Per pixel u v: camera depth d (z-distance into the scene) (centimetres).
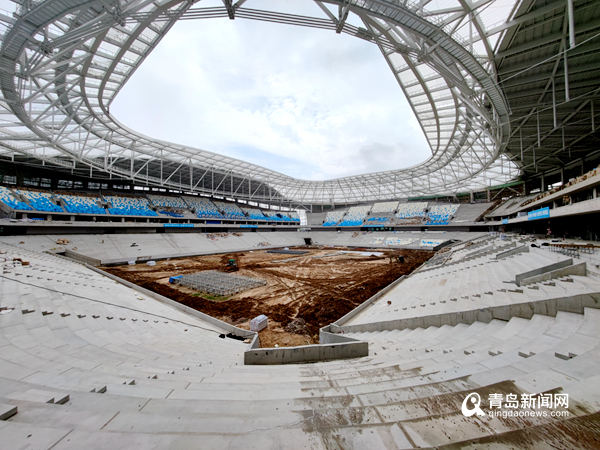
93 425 286
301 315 1769
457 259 2712
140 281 2617
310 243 7319
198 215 6103
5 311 936
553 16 1471
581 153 3347
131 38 1739
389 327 1259
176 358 830
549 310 768
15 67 1725
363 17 1498
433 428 269
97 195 4866
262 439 256
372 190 7662
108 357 730
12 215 3497
